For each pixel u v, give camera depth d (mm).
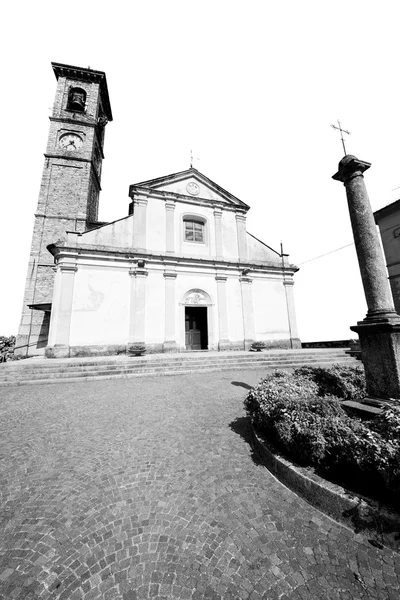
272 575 1715
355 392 4355
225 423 4395
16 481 2816
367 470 2162
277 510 2344
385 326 3469
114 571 1753
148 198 14141
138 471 2998
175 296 13414
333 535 2035
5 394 6574
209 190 15805
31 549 1936
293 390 3686
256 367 10359
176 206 14664
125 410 5168
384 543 1904
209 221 15219
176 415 4836
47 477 2893
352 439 2340
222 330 13883
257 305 15008
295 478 2586
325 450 2512
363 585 1635
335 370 5066
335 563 1794
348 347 14742
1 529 2133
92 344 11438
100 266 12289
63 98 19719
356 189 4250
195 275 14078
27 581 1686
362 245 4062
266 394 3557
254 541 2000
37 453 3439
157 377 8688
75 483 2779
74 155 18703
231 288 14703
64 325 11141
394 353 3447
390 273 14734
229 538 2027
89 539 2027
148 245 13492
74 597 1579
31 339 15555
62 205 17688
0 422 4559
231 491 2625
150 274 13133
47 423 4496
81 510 2363
